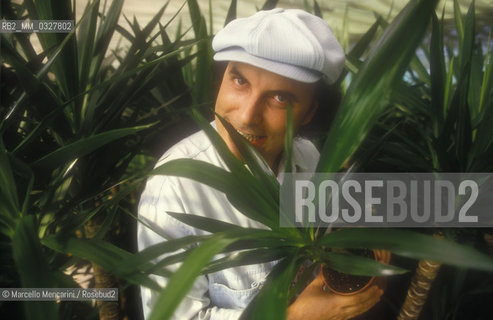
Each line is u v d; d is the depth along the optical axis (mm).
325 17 2248
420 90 1048
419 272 620
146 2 2154
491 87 667
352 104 371
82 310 802
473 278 850
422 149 686
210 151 596
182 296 250
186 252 352
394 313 805
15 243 320
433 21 542
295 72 483
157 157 874
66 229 444
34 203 465
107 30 652
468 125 555
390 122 980
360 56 854
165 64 695
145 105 937
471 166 573
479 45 806
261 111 518
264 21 501
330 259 375
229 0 2248
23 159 526
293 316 486
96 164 596
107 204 436
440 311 822
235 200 369
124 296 929
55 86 641
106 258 372
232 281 582
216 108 555
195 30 796
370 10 2162
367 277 488
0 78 503
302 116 553
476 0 1943
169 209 544
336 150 381
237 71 504
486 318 830
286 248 388
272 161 626
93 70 657
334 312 473
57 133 584
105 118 596
